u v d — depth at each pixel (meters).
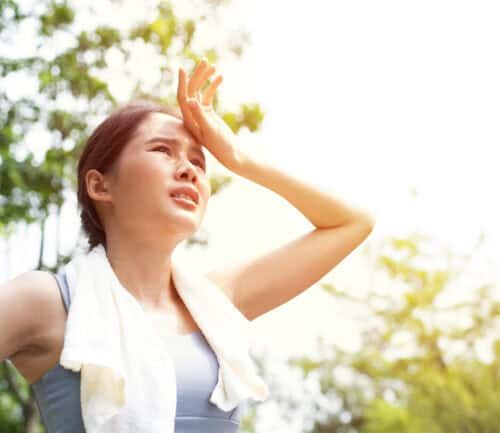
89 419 2.43
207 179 2.80
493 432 13.64
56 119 9.09
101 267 2.68
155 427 2.44
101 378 2.47
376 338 15.02
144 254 2.73
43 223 9.09
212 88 2.96
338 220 3.07
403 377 14.43
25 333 2.54
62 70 9.06
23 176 8.92
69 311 2.53
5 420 12.30
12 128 9.00
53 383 2.54
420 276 14.35
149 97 9.21
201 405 2.59
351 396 21.69
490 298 14.19
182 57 9.29
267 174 2.98
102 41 9.12
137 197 2.69
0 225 9.11
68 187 9.12
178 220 2.67
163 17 9.24
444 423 13.86
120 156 2.75
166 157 2.73
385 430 14.46
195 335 2.73
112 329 2.53
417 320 14.27
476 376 13.94
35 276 2.62
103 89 9.11
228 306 2.79
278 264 3.03
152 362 2.52
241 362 2.70
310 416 22.42
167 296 2.79
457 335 14.20
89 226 2.85
